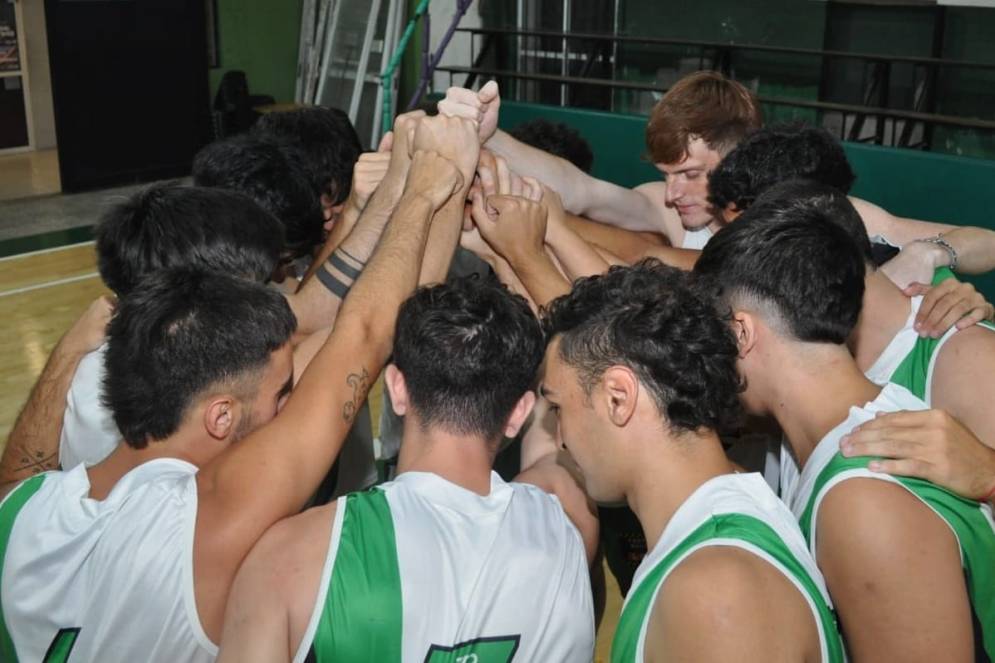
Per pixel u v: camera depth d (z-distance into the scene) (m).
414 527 1.23
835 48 7.14
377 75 9.38
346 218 1.95
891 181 5.90
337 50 9.79
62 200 8.79
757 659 1.03
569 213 2.25
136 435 1.34
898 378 1.61
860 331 1.64
